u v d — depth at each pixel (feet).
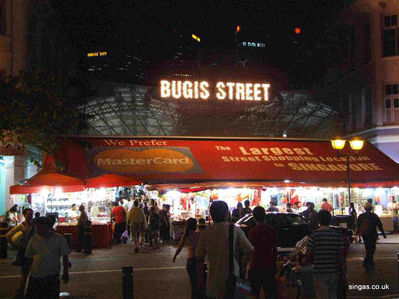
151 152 90.17
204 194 99.71
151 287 41.19
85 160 85.05
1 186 83.61
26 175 88.48
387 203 101.55
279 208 90.58
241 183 85.40
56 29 114.01
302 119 114.32
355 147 76.95
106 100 104.88
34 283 25.11
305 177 87.71
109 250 75.15
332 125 116.47
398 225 96.02
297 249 34.27
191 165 87.81
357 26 115.34
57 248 25.63
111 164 85.40
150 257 64.23
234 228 21.56
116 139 93.66
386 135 104.37
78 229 73.00
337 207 103.65
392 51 106.83
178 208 101.81
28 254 25.43
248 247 21.56
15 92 29.27
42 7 98.89
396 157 104.01
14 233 35.45
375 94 106.52
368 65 109.60
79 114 31.01
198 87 108.68
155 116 114.21
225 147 94.89
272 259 28.37
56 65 121.08
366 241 49.32
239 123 111.86
